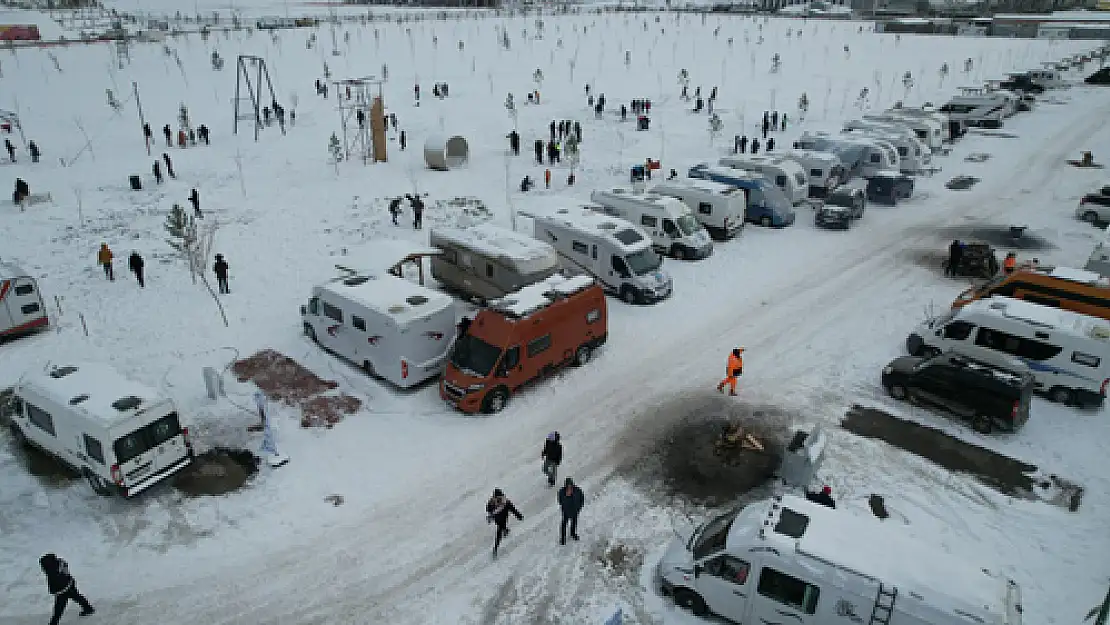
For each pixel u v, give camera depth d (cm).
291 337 1920
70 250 2514
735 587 1005
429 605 1088
